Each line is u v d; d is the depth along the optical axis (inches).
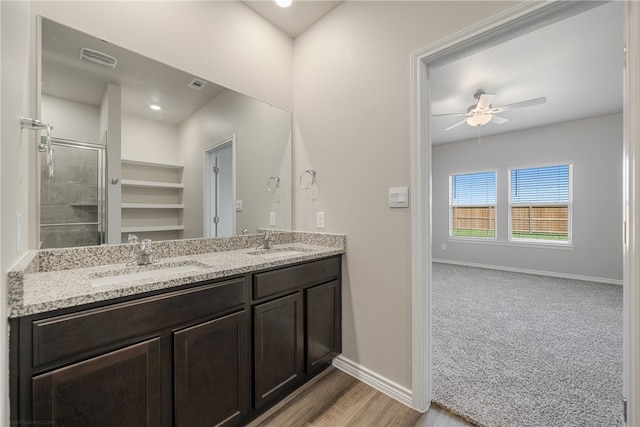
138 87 62.1
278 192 88.7
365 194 72.3
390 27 67.5
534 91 133.9
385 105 68.3
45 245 50.0
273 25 87.4
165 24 65.2
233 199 79.2
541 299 137.3
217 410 49.9
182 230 69.8
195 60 70.2
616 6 79.0
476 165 219.9
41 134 49.4
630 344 38.8
